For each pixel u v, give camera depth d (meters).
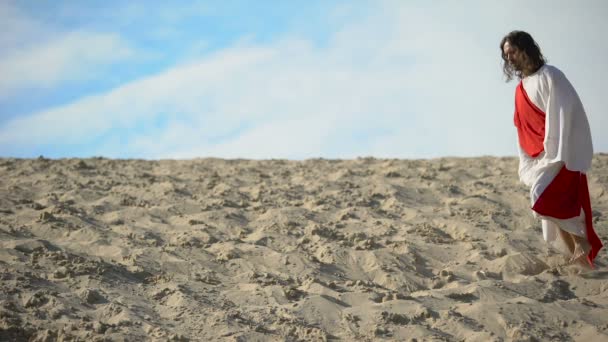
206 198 35.16
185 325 18.69
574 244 23.77
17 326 17.50
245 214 32.12
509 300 20.22
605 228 28.06
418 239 27.66
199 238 27.62
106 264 22.83
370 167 45.88
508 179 39.31
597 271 22.73
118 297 20.38
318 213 32.06
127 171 44.34
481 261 24.89
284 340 17.70
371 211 32.38
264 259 25.19
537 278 22.30
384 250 25.80
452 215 31.59
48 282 21.05
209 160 51.44
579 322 18.67
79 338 17.09
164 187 37.34
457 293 21.09
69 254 23.44
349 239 27.94
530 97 23.08
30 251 24.02
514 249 25.97
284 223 30.12
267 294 21.30
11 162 46.47
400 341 17.84
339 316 19.53
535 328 18.41
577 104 22.42
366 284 22.84
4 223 28.33
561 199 22.53
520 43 22.70
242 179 41.62
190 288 21.66
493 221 30.19
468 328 18.48
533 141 23.30
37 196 35.06
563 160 22.17
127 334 17.56
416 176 41.31
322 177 41.81
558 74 22.39
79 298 19.97
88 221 29.77
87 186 37.88
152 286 21.83
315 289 21.91
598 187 34.53
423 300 20.66
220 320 18.83
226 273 23.95
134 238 27.44
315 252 26.22
